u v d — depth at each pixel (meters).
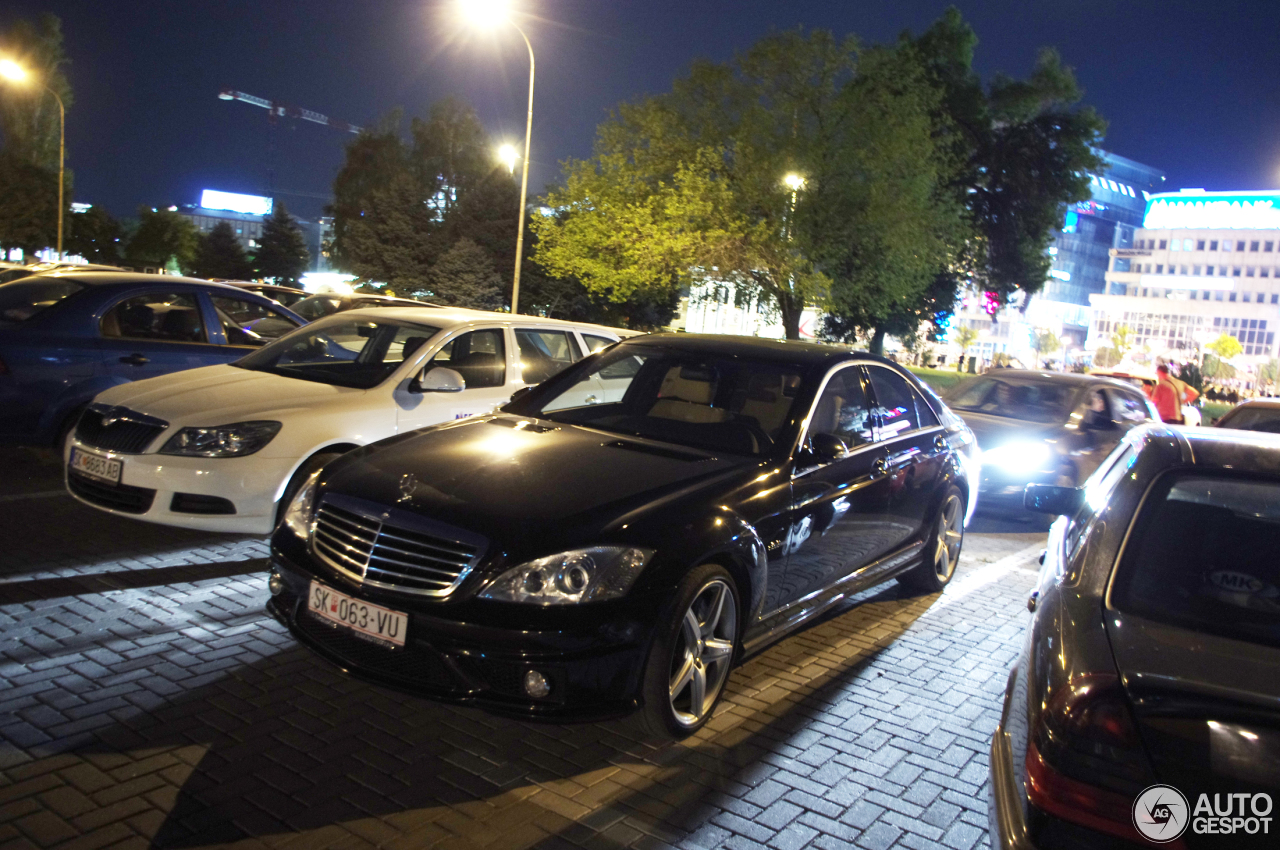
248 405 5.61
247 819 2.96
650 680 3.44
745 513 3.92
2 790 3.00
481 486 3.70
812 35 28.81
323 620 3.57
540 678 3.23
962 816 3.30
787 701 4.21
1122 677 2.09
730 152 29.97
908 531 5.49
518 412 4.98
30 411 6.93
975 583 6.53
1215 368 139.75
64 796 3.00
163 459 5.33
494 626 3.23
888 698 4.33
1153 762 2.00
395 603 3.37
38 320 7.07
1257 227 161.50
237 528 5.40
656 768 3.50
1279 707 1.96
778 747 3.74
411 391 6.19
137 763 3.24
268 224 65.06
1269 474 2.73
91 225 71.12
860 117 28.52
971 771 3.65
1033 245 40.66
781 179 28.84
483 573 3.32
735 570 3.86
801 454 4.41
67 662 4.02
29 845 2.72
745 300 32.03
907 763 3.68
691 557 3.54
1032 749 2.17
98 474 5.51
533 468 3.89
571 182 30.95
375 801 3.12
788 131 29.22
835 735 3.89
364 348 6.56
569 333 7.52
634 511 3.58
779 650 4.87
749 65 29.20
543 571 3.30
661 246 29.09
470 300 47.28
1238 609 2.34
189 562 5.49
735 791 3.37
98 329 7.30
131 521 6.21
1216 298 162.38
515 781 3.33
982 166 40.16
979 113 39.12
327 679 4.07
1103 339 172.88
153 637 4.37
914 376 5.99
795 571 4.34
